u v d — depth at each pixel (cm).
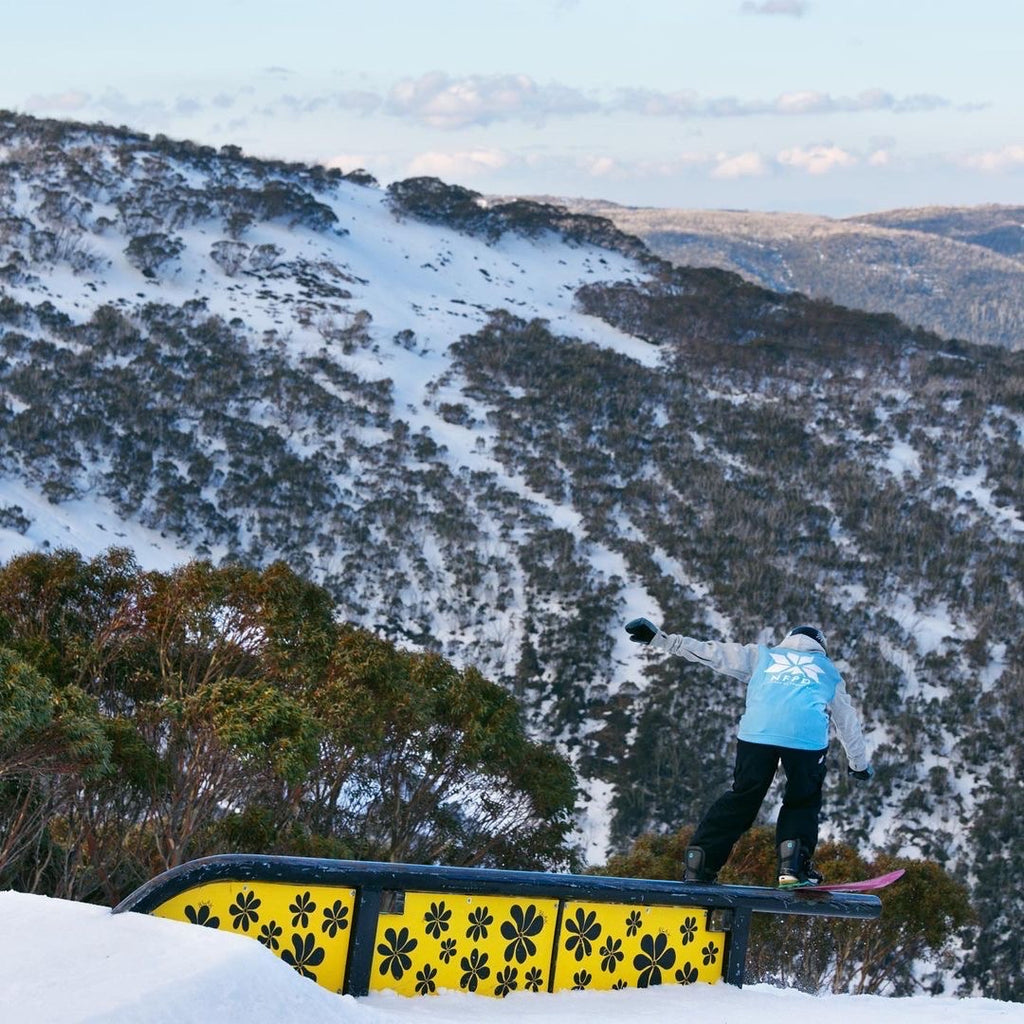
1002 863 4709
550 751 1744
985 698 5928
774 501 7900
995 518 8019
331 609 1611
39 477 6506
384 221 13675
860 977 1692
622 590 6681
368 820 1645
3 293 8881
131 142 13075
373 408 8631
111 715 1445
